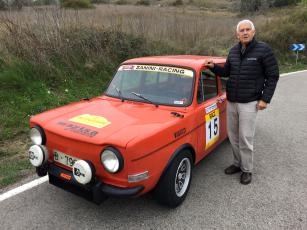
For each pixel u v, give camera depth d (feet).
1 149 18.26
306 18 67.15
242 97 14.33
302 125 24.02
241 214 12.68
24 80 25.41
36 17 30.63
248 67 13.94
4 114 21.91
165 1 166.40
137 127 11.54
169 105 13.71
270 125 23.95
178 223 12.05
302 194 14.26
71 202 13.32
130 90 14.94
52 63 28.63
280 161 17.74
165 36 41.55
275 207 13.21
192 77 14.28
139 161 10.71
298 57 58.54
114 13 47.91
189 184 13.75
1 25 28.48
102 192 11.02
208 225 11.97
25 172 15.79
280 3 112.68
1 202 13.21
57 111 13.46
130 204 13.21
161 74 14.76
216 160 17.74
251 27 13.62
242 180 15.16
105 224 11.94
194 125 13.52
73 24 32.96
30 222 12.00
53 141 12.01
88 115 12.78
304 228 11.89
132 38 35.55
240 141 14.96
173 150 12.17
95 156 10.94
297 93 34.71
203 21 57.31
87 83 29.60
